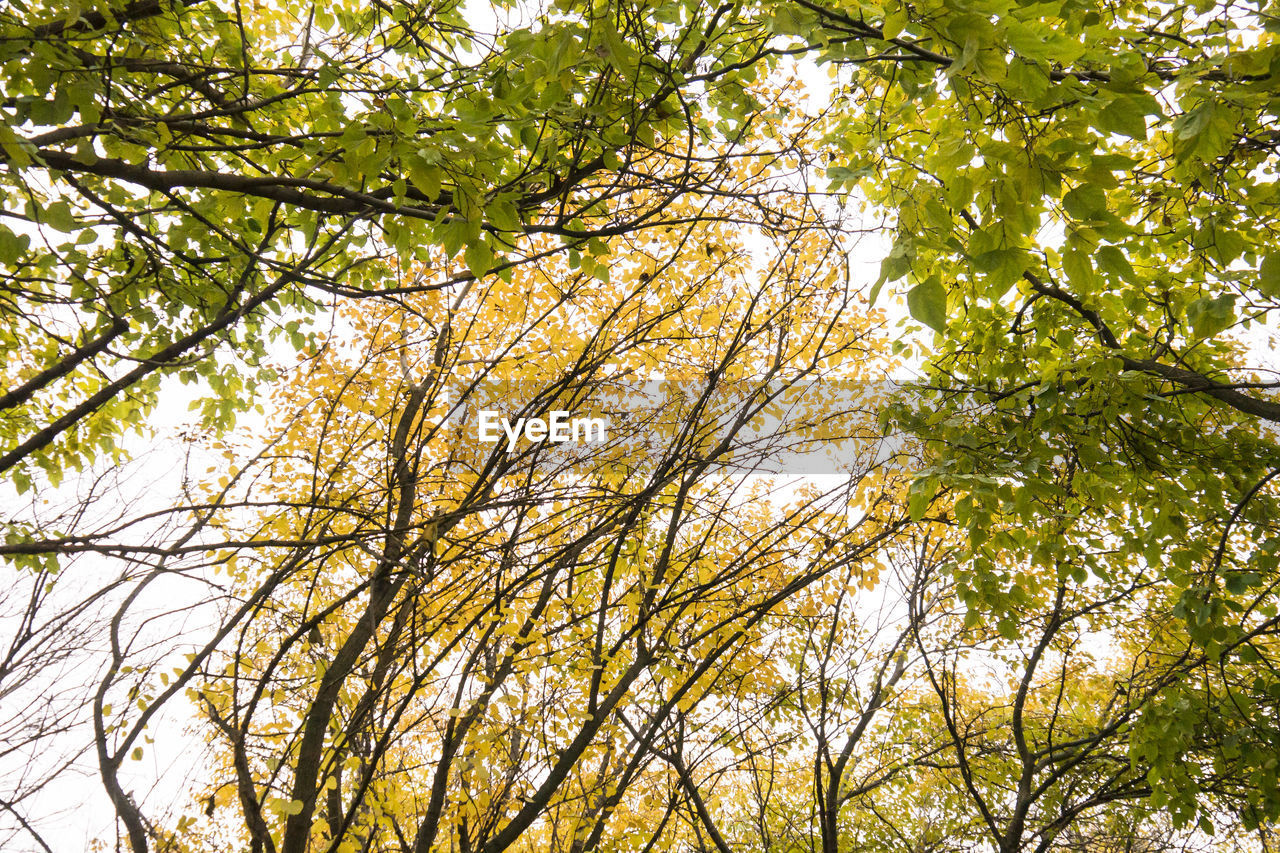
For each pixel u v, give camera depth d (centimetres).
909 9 189
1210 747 492
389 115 222
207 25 369
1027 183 206
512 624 443
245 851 548
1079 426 444
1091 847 916
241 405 545
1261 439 495
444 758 379
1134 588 632
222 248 405
